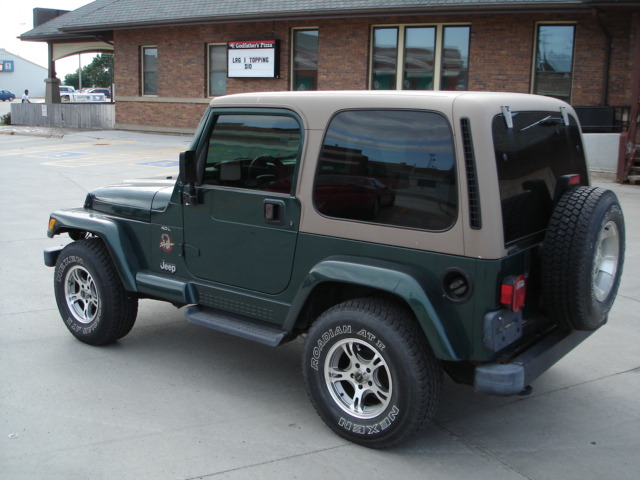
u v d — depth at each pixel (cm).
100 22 2373
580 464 354
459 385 457
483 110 322
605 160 1450
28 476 333
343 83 1912
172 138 2267
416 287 329
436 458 357
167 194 459
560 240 337
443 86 1770
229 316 432
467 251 323
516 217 342
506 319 331
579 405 426
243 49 2086
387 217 351
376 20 1822
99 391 432
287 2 1958
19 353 493
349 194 363
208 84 2256
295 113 381
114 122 2642
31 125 2942
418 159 339
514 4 1551
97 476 334
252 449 363
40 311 592
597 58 1566
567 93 1628
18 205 1107
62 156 1845
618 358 505
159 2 2355
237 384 448
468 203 322
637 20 1346
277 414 405
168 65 2325
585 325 354
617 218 362
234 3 2097
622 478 341
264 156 399
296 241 386
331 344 364
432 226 335
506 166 332
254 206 402
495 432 388
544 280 344
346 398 375
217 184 422
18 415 397
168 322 573
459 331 332
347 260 359
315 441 373
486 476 340
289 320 386
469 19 1692
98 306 490
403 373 338
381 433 353
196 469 341
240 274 416
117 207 484
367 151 356
